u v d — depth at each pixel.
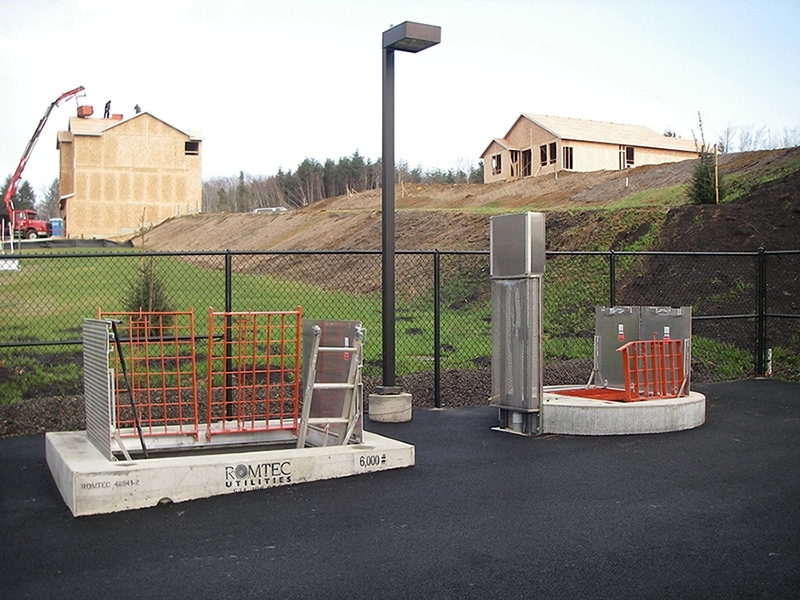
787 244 16.59
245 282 24.98
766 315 12.77
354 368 7.50
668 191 24.44
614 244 19.25
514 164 46.62
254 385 8.17
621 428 8.73
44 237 69.44
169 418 9.02
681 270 16.88
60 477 6.50
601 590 4.61
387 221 9.55
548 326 16.03
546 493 6.53
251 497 6.39
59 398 9.89
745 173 22.08
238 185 102.38
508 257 8.80
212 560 5.04
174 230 59.97
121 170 73.25
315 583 4.69
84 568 4.90
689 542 5.39
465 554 5.16
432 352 14.16
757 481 6.90
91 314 18.39
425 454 7.85
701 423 9.22
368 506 6.16
